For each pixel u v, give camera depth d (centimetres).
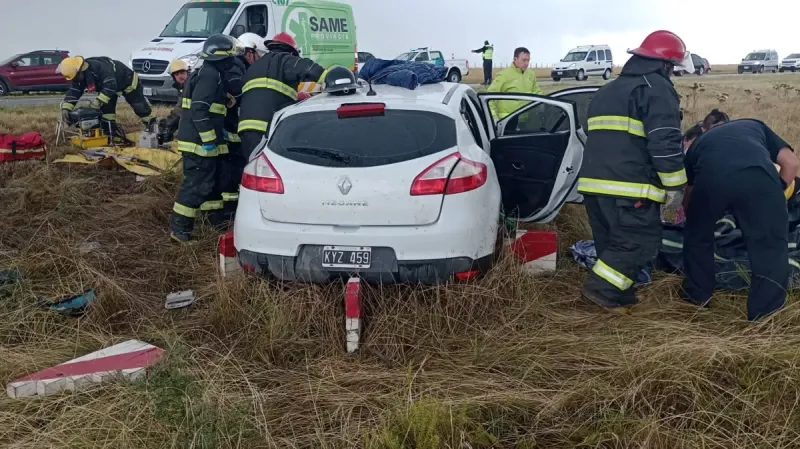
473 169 362
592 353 325
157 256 489
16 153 676
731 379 294
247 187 379
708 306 387
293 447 259
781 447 253
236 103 555
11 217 552
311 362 333
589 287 383
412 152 359
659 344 329
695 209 380
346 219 354
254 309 368
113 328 375
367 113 375
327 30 1513
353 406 288
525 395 289
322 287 372
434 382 305
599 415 273
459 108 405
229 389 303
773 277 355
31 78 2050
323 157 364
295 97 530
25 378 303
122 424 267
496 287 373
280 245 363
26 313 372
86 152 753
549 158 479
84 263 436
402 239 349
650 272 434
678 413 276
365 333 351
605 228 394
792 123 1088
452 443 255
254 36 600
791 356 301
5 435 267
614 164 369
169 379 281
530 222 509
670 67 371
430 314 356
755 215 354
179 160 714
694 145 396
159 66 1423
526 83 786
